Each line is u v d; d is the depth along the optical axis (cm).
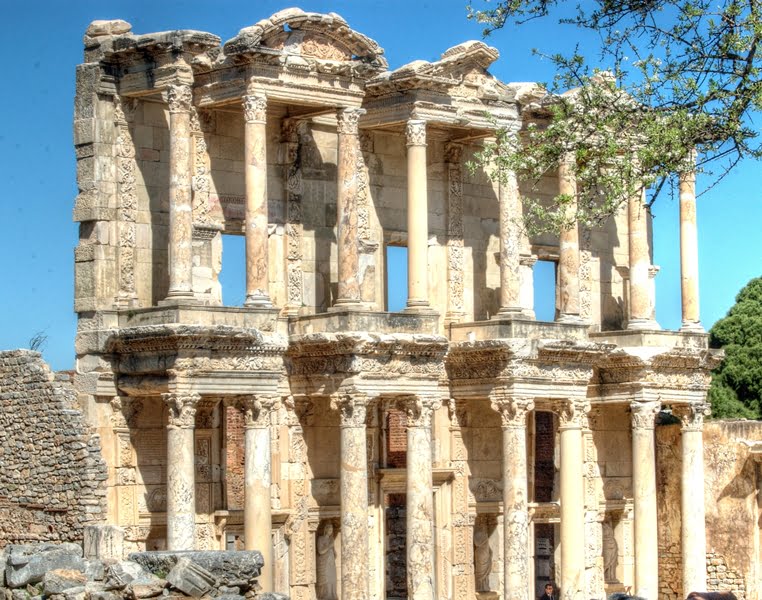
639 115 4716
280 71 6362
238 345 6188
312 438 6756
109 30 6431
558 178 7438
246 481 6269
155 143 6512
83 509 6175
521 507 6800
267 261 6512
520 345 6800
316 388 6550
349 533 6425
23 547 4516
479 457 7188
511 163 4925
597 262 7731
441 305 7150
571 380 6981
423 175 6694
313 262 6862
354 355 6419
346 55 6575
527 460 7406
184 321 6131
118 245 6400
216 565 4394
